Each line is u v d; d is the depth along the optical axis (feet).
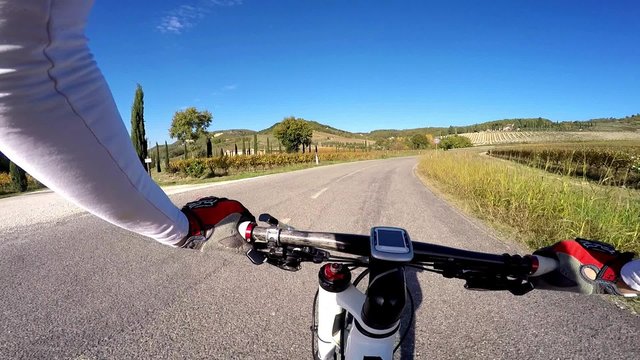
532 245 17.06
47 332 8.21
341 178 52.24
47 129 1.48
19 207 23.03
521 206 22.62
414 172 69.10
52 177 1.71
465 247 16.47
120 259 13.17
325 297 4.56
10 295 10.01
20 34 1.20
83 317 8.96
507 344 8.54
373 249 3.12
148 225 2.49
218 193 31.86
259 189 35.76
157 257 13.51
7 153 1.58
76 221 18.51
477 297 11.10
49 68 1.36
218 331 8.59
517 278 3.48
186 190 34.35
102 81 1.71
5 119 1.37
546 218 20.81
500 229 20.10
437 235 18.62
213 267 12.76
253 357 7.62
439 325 9.39
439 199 31.86
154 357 7.48
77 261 12.81
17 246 14.29
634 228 16.76
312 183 43.34
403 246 3.18
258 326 8.89
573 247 3.21
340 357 4.51
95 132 1.66
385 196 32.81
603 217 17.83
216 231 3.19
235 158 100.42
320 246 3.58
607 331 9.18
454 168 43.52
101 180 1.85
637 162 30.91
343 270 4.15
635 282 2.80
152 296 10.31
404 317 9.80
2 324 8.49
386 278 3.18
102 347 7.75
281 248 3.67
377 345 3.46
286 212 23.47
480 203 27.50
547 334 9.00
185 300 10.17
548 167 29.01
